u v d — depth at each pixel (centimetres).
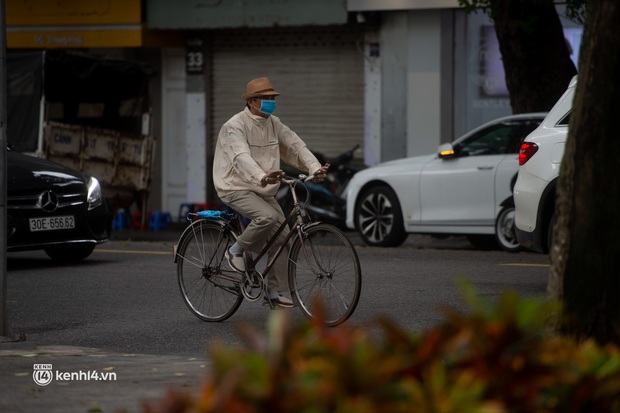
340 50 4038
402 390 607
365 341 639
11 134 3472
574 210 952
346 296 1567
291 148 1666
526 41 2977
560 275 962
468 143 2794
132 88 3812
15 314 1833
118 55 4356
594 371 679
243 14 3984
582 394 659
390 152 3978
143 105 3816
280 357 626
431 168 2830
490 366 638
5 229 1534
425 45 3891
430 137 3912
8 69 3478
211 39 4225
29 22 4188
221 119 4250
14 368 1288
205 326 1691
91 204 2447
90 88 3762
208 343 1559
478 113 3856
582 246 948
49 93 3644
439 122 3894
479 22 3825
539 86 2998
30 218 2341
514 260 2483
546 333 962
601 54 936
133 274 2291
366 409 584
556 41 2998
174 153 4325
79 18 4134
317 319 660
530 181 2011
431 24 3875
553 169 1980
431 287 2039
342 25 4009
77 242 2409
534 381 638
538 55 2983
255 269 1650
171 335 1625
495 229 2716
